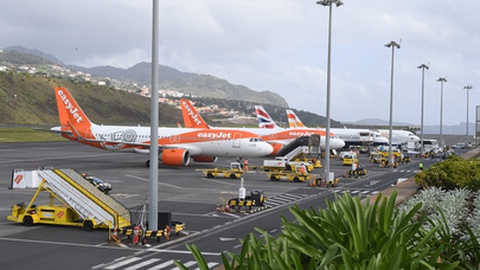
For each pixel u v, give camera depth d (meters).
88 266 24.14
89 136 81.31
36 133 159.75
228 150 74.75
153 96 29.23
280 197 49.47
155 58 29.00
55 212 33.56
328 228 12.20
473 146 181.50
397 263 9.18
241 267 9.95
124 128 81.00
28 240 29.38
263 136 107.38
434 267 10.57
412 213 12.10
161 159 74.12
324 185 58.69
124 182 59.16
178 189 54.16
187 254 26.69
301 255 11.58
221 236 31.22
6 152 102.44
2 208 40.62
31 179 33.69
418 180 37.25
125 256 26.12
